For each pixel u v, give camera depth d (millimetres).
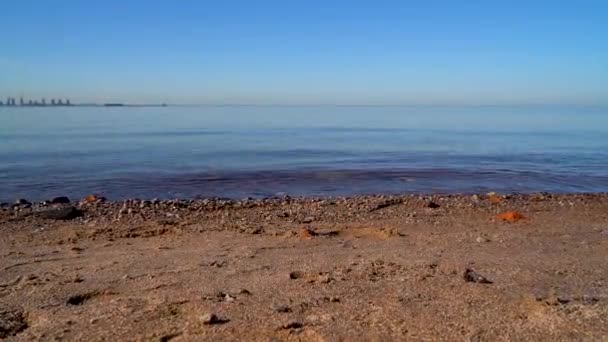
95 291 5586
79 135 51156
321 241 8328
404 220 10508
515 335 4270
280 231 9141
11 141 41531
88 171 23641
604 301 5133
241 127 73750
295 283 5844
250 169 24812
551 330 4352
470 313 4770
